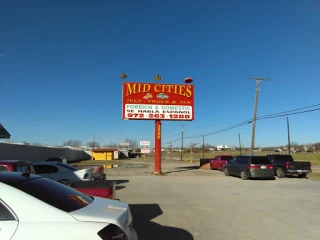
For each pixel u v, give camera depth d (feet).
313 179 77.15
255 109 123.03
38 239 10.78
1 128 47.93
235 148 536.01
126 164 169.58
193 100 88.84
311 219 29.27
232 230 25.12
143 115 86.43
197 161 220.02
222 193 47.21
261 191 49.98
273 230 25.18
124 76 86.07
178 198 41.75
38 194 12.39
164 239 22.50
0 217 11.23
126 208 14.08
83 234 11.14
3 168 28.45
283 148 419.33
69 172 44.70
